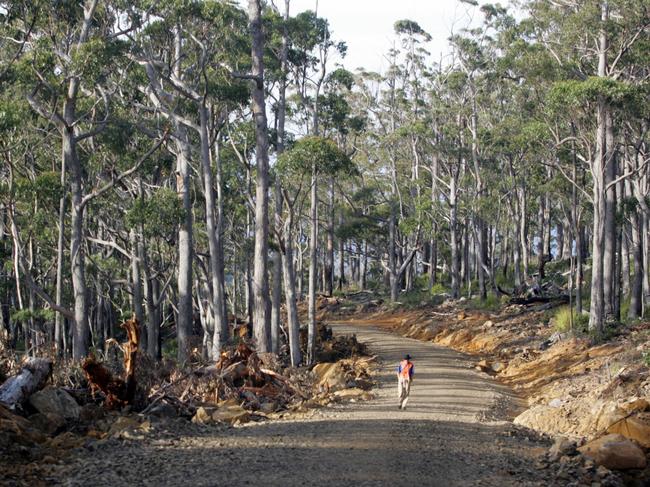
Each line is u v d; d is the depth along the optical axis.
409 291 77.38
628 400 19.77
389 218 79.00
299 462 14.07
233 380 23.44
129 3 35.25
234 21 37.44
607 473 14.41
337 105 44.34
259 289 33.66
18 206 42.41
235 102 40.06
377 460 14.59
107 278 41.81
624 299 48.22
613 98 33.50
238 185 45.06
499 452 16.12
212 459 14.02
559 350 33.41
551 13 42.59
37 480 12.05
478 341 43.28
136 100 38.47
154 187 42.50
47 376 17.17
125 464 13.33
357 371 31.03
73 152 33.84
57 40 35.16
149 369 21.17
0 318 43.94
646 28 36.50
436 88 75.88
